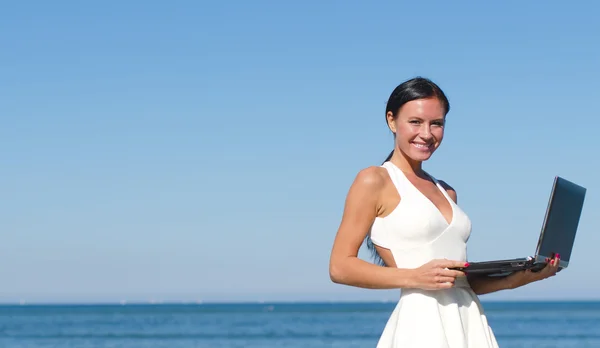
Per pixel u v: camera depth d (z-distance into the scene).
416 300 4.11
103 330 63.00
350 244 4.19
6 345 42.56
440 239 4.14
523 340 47.19
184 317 103.62
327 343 45.47
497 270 3.98
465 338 4.10
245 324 76.12
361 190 4.20
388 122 4.42
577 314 108.31
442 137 4.30
